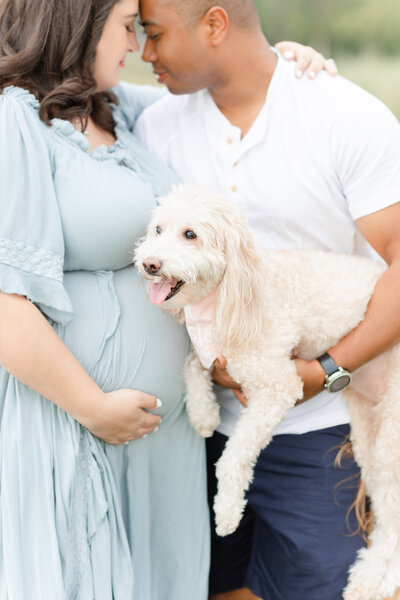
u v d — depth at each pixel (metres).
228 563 2.55
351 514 2.30
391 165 2.10
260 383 2.00
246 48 2.17
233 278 1.91
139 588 2.14
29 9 2.00
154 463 2.17
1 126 1.81
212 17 2.10
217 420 2.18
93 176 1.96
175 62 2.17
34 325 1.79
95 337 1.95
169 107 2.44
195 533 2.27
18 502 1.86
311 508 2.30
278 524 2.34
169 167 2.41
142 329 2.03
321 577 2.25
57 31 2.00
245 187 2.25
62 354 1.83
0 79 2.00
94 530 1.92
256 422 1.99
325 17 13.98
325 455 2.31
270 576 2.39
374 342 2.07
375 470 2.20
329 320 2.08
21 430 1.87
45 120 1.96
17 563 1.82
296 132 2.17
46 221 1.83
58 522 1.89
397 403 2.11
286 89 2.21
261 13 13.89
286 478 2.34
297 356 2.20
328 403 2.32
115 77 2.15
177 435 2.20
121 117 2.42
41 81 2.03
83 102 2.07
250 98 2.25
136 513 2.12
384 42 13.80
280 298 2.04
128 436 1.99
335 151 2.13
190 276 1.85
